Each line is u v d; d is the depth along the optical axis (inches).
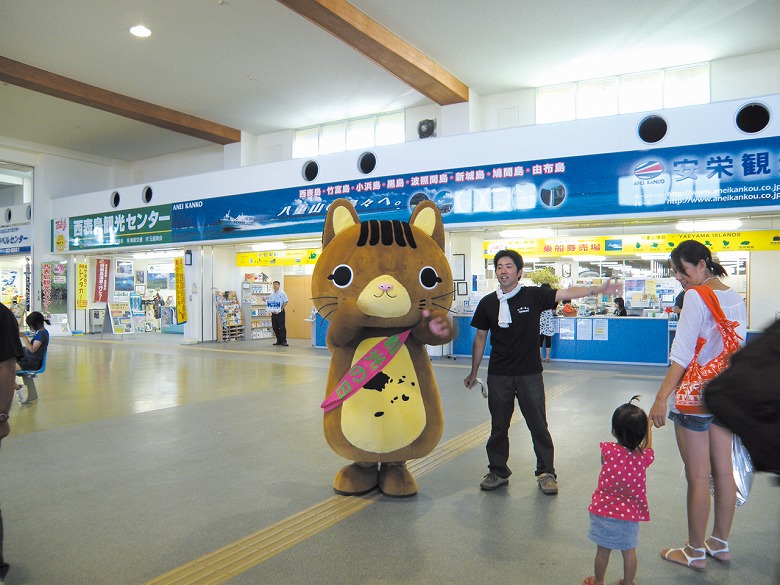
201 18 407.8
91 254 728.3
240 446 208.8
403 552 121.8
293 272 725.3
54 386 344.5
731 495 116.9
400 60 435.5
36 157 736.3
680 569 114.7
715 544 118.9
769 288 513.3
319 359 482.6
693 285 119.5
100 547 125.0
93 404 288.5
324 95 551.5
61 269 728.3
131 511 145.9
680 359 112.8
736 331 111.7
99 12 400.5
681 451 118.6
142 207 639.8
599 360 442.3
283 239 545.3
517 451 200.8
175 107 587.5
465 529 133.7
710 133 369.7
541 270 484.1
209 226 585.9
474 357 166.7
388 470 158.6
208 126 631.2
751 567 115.4
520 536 129.8
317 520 139.4
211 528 135.0
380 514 143.1
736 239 491.2
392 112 599.5
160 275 909.2
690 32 420.5
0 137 687.1
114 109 562.3
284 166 535.2
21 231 764.6
